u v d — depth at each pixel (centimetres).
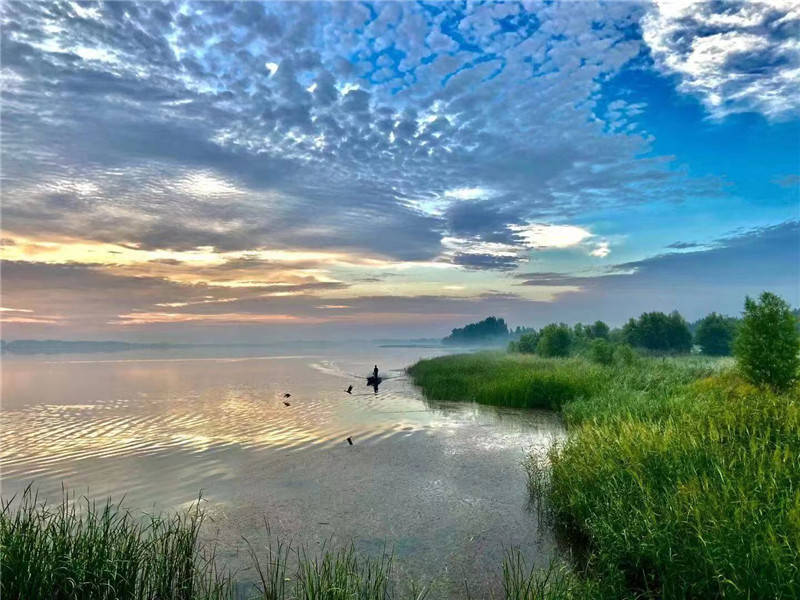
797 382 1533
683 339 5731
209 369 5566
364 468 1268
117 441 1605
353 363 6975
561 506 884
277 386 3475
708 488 673
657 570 620
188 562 645
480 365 3947
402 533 851
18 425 1912
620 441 941
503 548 783
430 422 1930
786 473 705
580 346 5166
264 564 736
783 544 539
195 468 1274
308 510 966
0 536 617
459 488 1089
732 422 1045
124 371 5194
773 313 1606
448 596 640
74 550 614
